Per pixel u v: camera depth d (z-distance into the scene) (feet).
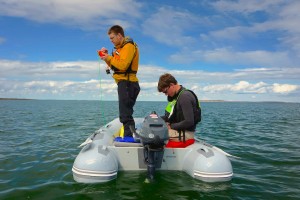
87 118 51.39
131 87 13.58
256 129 35.37
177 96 13.58
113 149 12.66
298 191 11.89
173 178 12.28
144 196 10.63
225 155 12.84
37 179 13.19
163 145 11.35
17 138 25.95
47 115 59.47
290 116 66.33
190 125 13.05
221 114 70.69
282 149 21.53
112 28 13.39
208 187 11.59
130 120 13.84
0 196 11.07
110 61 13.17
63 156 17.97
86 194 10.78
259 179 13.51
